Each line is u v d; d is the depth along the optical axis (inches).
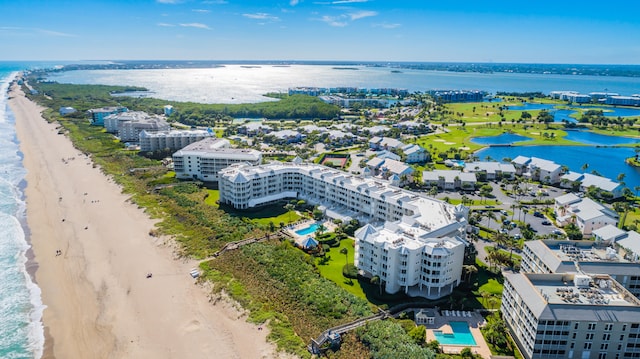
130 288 5994.1
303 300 5541.3
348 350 4638.3
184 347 4832.7
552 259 5516.7
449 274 5831.7
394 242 5846.5
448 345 4813.0
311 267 6402.6
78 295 5885.8
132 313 5457.7
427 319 5196.9
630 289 5369.1
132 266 6579.7
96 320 5349.4
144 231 7810.0
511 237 7682.1
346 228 7736.2
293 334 4948.3
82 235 7687.0
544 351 4399.6
